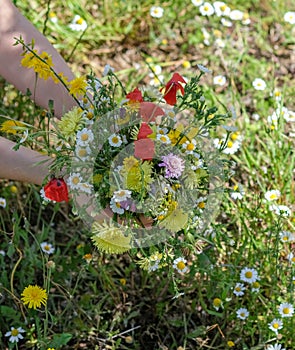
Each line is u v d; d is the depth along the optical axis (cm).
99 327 130
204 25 186
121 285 133
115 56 177
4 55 117
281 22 187
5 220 143
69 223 144
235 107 164
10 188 143
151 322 132
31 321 128
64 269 128
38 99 117
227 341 127
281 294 129
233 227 140
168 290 133
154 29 184
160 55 179
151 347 130
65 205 146
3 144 108
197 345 129
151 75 172
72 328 128
